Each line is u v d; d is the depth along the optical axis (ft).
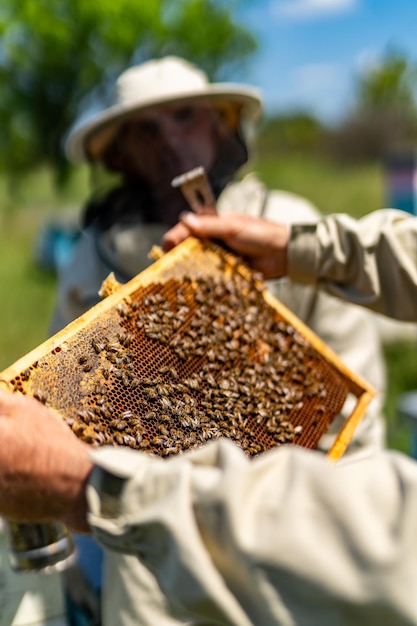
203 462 3.20
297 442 5.15
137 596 5.24
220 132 7.91
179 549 2.87
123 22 68.44
